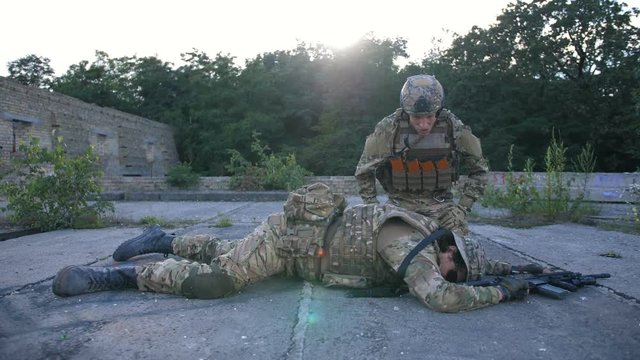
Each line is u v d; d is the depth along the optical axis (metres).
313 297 2.79
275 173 12.83
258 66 36.53
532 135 29.94
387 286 2.88
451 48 31.03
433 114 3.16
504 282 2.78
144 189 13.27
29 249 4.69
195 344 2.15
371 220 2.81
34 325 2.43
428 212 3.48
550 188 7.25
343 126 31.44
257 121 32.44
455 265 2.83
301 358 2.00
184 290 2.75
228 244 3.39
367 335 2.25
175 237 3.65
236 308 2.63
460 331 2.31
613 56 27.77
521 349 2.11
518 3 29.06
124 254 3.71
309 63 38.25
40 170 6.37
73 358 2.03
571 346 2.15
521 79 30.11
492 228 6.05
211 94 34.12
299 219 2.89
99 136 24.16
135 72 37.03
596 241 5.07
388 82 32.84
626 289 3.06
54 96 20.27
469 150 3.46
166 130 32.44
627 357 2.04
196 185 13.27
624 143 27.77
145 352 2.08
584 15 27.27
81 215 6.43
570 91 28.38
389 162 3.55
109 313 2.57
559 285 2.97
